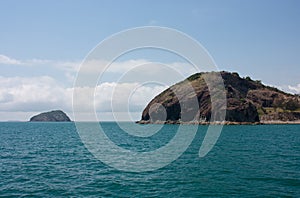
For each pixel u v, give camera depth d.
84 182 25.47
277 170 29.80
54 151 46.91
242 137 79.94
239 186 23.58
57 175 28.30
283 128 135.38
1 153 44.56
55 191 22.69
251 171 29.45
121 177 27.36
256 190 22.36
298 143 61.16
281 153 43.72
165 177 27.25
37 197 21.14
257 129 126.06
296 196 20.78
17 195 21.62
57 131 119.19
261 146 54.88
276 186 23.42
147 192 22.31
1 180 26.19
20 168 31.86
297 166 32.03
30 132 110.75
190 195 21.44
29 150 48.53
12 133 103.38
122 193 22.14
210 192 22.08
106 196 21.39
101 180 26.20
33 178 27.02
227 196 21.03
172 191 22.53
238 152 45.28
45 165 33.75
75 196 21.39
